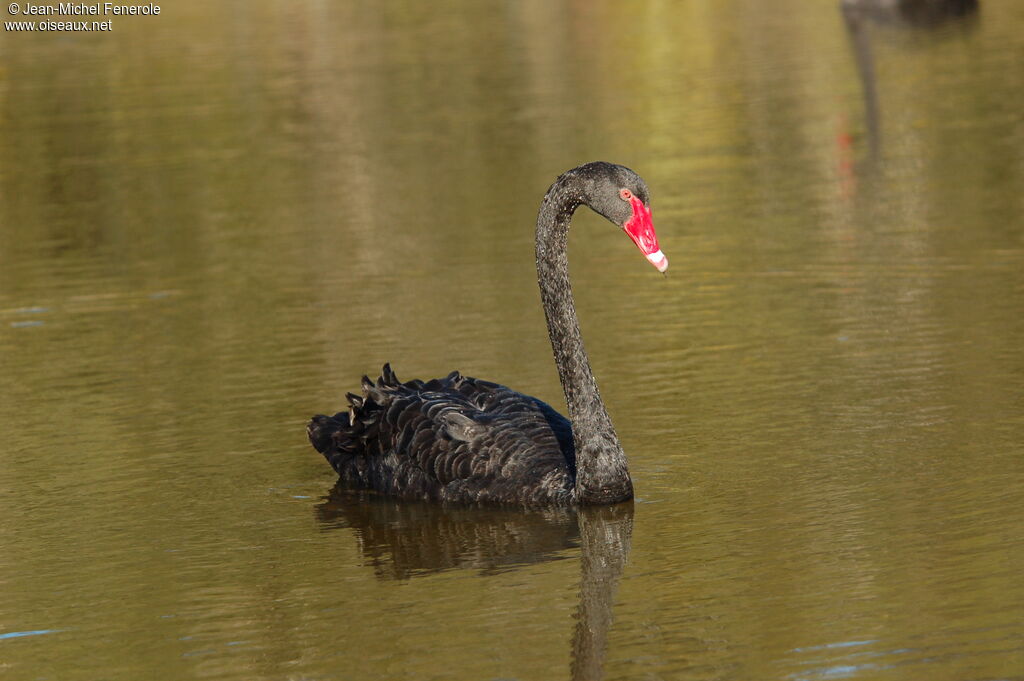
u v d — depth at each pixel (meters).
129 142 27.53
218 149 26.62
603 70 32.72
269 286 17.81
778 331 14.91
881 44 34.50
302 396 13.64
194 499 11.25
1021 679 7.55
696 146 24.81
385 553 10.05
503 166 23.88
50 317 17.02
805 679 7.72
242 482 11.64
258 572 9.75
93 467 12.02
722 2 43.19
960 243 17.81
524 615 8.80
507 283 17.25
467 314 16.03
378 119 28.52
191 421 13.11
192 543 10.34
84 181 24.77
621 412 12.78
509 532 10.37
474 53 35.69
